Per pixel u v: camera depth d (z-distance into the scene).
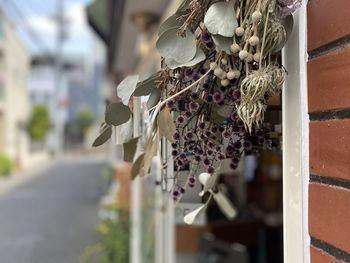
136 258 1.67
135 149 0.48
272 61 0.38
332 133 0.33
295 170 0.39
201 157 0.43
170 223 1.25
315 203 0.36
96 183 6.33
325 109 0.34
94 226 3.15
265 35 0.35
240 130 0.41
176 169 0.49
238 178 1.61
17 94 10.77
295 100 0.38
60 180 6.86
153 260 1.63
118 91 0.41
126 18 2.05
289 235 0.40
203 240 1.61
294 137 0.39
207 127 0.42
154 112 0.42
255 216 1.86
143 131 0.46
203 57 0.37
